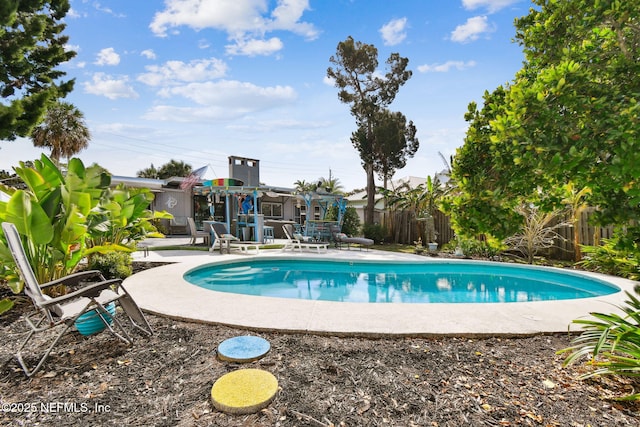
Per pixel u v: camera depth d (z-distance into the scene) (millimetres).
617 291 6309
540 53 2488
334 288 7922
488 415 2238
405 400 2408
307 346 3340
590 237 10094
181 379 2688
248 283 8281
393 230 18609
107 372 2799
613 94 1783
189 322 4043
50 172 5215
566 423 2150
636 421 2174
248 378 2619
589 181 1785
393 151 19844
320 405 2332
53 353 3162
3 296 4957
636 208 1810
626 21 1957
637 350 2588
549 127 1815
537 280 8773
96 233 5598
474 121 2350
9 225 3045
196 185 18219
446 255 12352
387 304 4738
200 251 12164
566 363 2709
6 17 9195
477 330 3705
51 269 4867
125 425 2113
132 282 6082
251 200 16828
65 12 13742
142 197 7863
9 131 9508
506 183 2029
